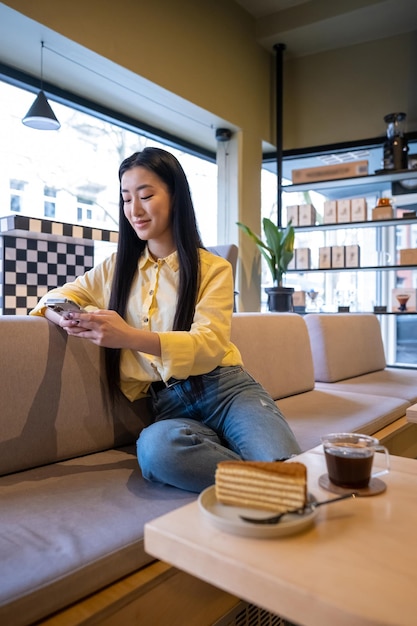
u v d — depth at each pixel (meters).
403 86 4.36
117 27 3.25
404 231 4.86
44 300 1.38
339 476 0.84
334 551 0.63
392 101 4.40
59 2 2.89
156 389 1.41
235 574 0.60
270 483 0.72
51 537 0.88
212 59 4.06
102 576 0.83
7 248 2.44
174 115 4.11
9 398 1.20
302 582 0.56
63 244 2.71
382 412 1.98
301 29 4.35
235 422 1.27
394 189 4.38
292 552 0.62
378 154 4.73
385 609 0.52
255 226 4.67
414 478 0.90
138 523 0.95
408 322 4.95
